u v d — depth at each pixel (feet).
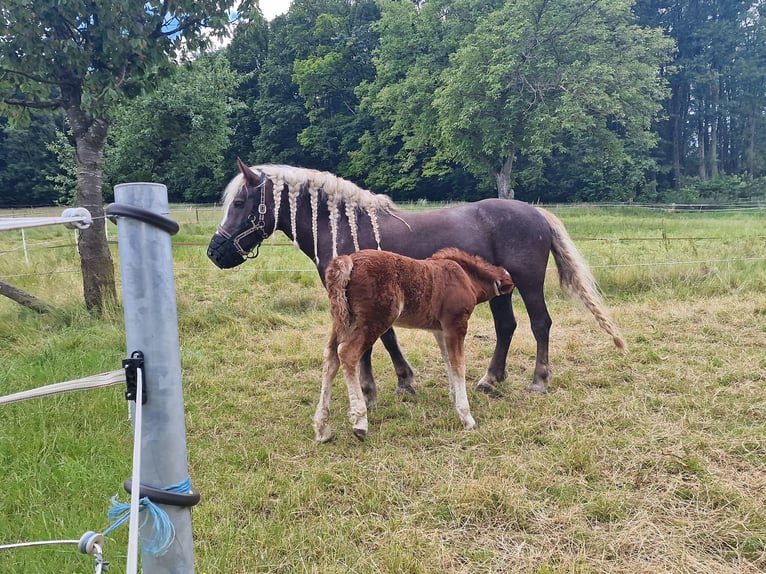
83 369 14.85
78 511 8.81
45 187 104.58
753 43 121.49
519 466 10.47
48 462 10.33
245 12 22.38
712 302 22.38
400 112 79.61
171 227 4.03
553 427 12.32
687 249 32.99
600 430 11.96
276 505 9.39
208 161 79.00
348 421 12.89
